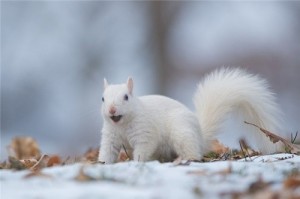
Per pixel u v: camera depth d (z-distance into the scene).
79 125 18.27
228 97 8.19
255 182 4.88
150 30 20.78
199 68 19.47
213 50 20.33
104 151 7.42
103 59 21.58
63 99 20.81
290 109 18.00
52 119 19.97
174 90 19.47
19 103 20.73
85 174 5.16
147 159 7.32
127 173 5.29
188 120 7.38
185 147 7.23
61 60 21.81
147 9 20.92
